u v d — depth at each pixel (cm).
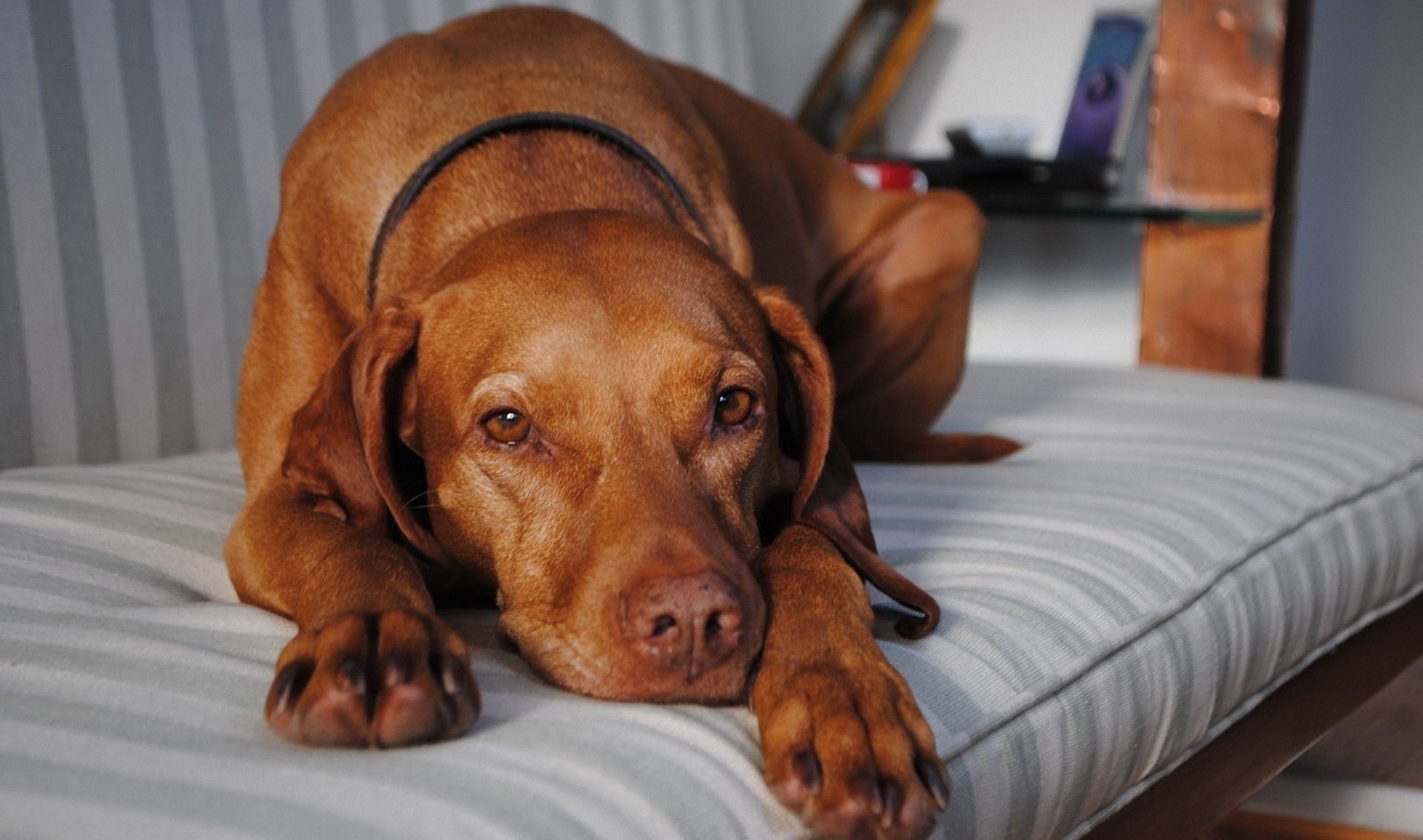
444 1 280
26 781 100
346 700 106
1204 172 356
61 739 106
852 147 402
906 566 163
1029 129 377
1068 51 421
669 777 106
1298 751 204
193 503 185
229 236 242
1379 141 376
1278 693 200
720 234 197
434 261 173
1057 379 308
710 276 154
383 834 92
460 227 173
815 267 269
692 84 247
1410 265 382
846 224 273
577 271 147
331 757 104
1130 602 159
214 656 125
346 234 183
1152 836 165
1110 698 148
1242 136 351
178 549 167
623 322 142
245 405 189
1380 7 371
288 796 97
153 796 97
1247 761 189
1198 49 354
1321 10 369
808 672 116
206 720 112
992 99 432
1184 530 182
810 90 429
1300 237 376
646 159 188
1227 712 179
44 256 217
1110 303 418
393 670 108
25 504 170
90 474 194
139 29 230
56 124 219
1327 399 269
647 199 181
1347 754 267
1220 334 353
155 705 114
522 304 144
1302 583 195
